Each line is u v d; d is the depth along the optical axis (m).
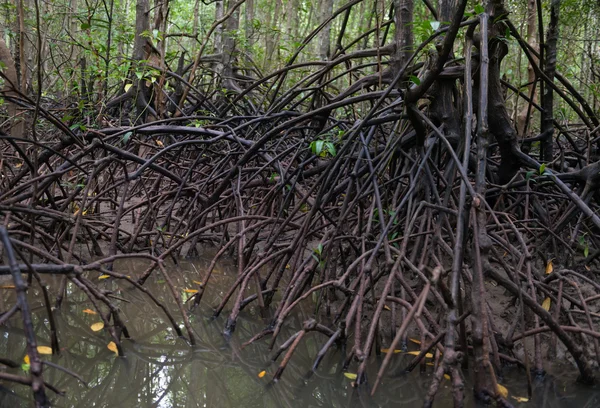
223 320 3.60
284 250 3.74
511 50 10.55
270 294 3.76
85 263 4.35
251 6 12.44
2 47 5.27
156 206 5.05
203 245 5.24
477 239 2.50
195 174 6.19
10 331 3.18
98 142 4.35
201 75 9.21
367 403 2.60
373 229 4.04
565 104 9.63
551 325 2.64
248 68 9.23
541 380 2.82
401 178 4.00
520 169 4.54
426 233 3.42
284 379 2.85
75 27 12.15
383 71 5.26
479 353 2.46
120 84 8.14
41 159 4.36
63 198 4.93
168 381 2.81
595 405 2.58
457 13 2.94
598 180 4.00
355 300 3.02
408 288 3.02
